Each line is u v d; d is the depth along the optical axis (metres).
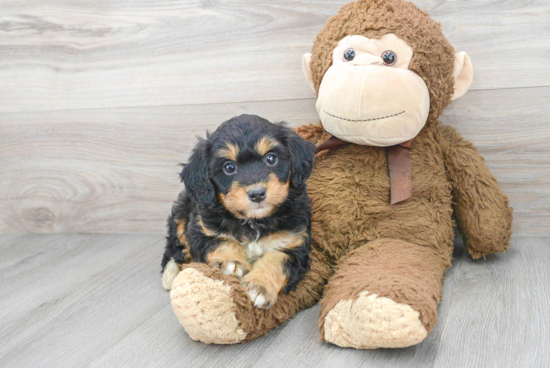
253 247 0.77
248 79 1.01
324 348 0.71
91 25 1.06
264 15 0.99
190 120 1.05
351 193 0.85
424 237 0.84
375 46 0.81
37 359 0.72
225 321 0.71
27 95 1.11
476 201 0.88
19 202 1.15
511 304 0.77
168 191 1.08
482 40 0.93
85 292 0.87
